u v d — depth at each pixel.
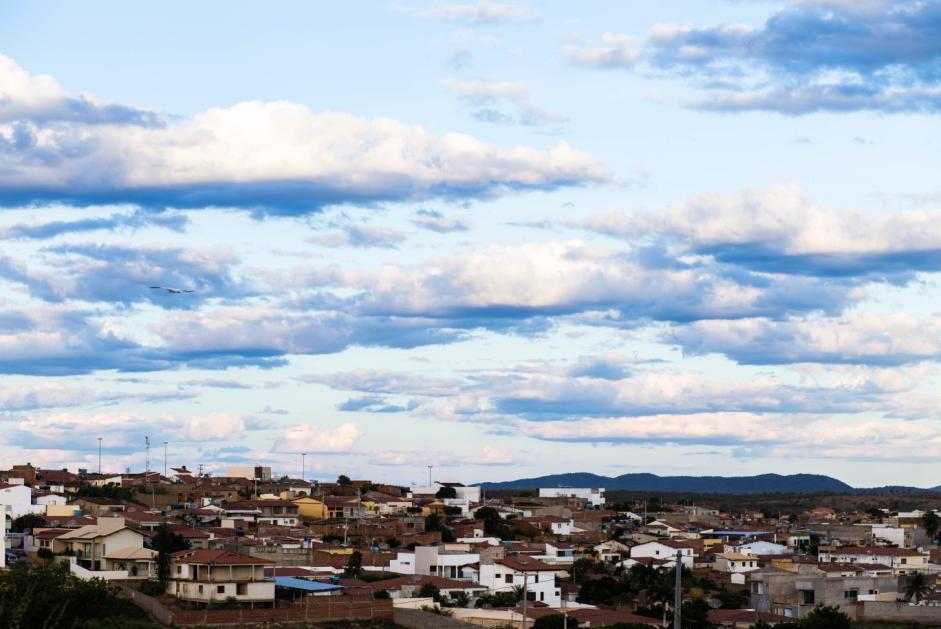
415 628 143.25
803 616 175.00
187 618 136.50
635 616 165.00
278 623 140.00
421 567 187.38
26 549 175.38
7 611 52.53
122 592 148.12
